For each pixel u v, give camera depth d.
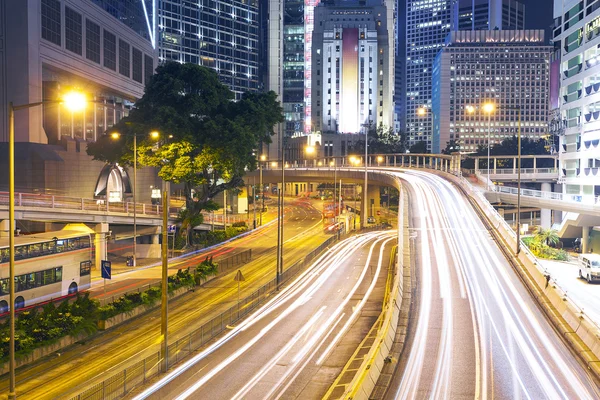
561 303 36.53
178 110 72.62
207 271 55.69
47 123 83.12
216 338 35.41
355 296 47.31
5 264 38.75
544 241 91.38
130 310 41.28
